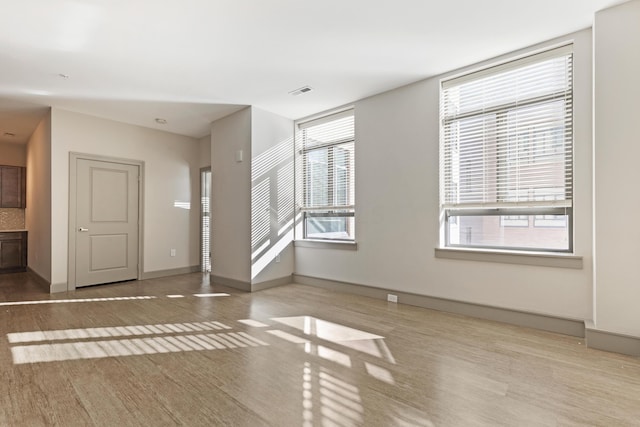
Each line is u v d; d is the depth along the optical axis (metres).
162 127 5.23
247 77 3.42
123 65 3.10
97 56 2.92
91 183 4.59
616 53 2.31
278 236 4.65
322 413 1.65
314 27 2.54
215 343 2.55
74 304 3.66
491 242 3.18
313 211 4.81
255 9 2.29
